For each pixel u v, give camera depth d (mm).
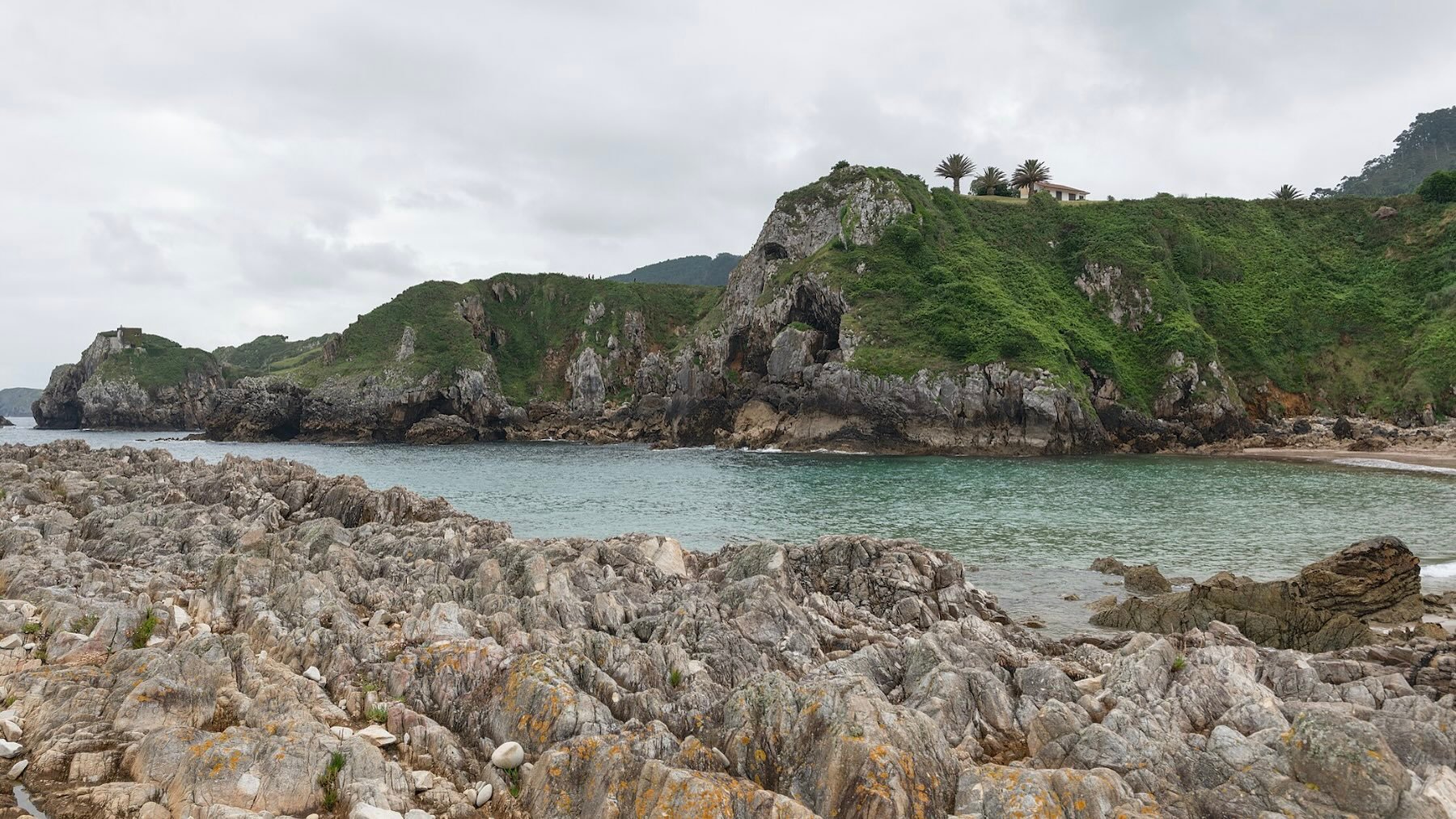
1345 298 117125
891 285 113625
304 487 33469
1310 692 14023
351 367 153500
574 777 9984
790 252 137000
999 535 40312
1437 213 126375
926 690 13258
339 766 9945
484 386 149500
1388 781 9445
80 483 32625
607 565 21922
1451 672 15172
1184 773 10758
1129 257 119625
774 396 110000
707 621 17172
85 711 11125
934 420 94312
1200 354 104188
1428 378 99062
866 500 53906
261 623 15109
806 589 23906
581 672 12945
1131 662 14156
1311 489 56500
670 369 145500
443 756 10977
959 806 9836
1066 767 10961
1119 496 54625
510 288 199125
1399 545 24969
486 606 17484
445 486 66000
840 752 9922
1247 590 23984
